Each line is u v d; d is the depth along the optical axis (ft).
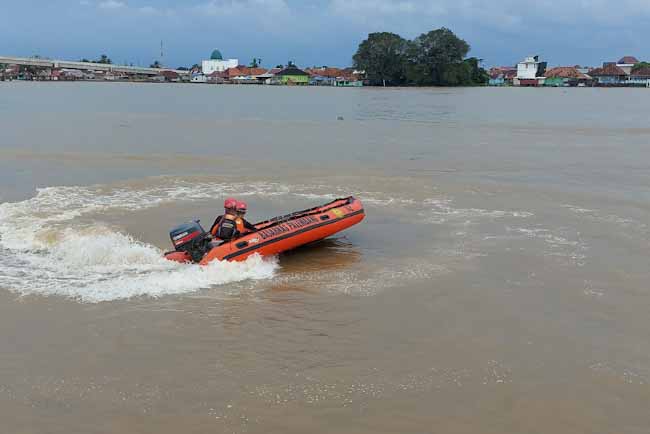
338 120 137.80
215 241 36.47
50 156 73.05
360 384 21.95
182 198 51.57
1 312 27.76
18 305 28.55
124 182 57.67
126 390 21.43
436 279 32.60
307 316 27.76
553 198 52.19
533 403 20.88
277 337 25.59
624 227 42.78
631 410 20.54
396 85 449.06
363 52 435.12
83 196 51.78
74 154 74.74
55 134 99.35
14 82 588.50
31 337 25.36
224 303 29.17
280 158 74.74
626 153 81.15
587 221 44.47
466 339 25.58
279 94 313.94
